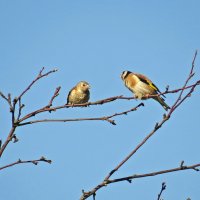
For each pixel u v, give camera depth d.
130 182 8.14
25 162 8.13
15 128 8.43
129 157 8.26
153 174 8.13
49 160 8.31
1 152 8.02
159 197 7.93
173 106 8.18
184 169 8.04
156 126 8.19
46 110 9.05
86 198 8.09
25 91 8.49
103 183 8.11
